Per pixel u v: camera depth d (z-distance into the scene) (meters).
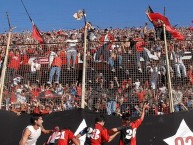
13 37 24.33
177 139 11.34
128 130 10.62
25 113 12.14
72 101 13.19
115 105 12.84
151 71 13.42
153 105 12.63
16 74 13.67
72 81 13.73
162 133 11.43
